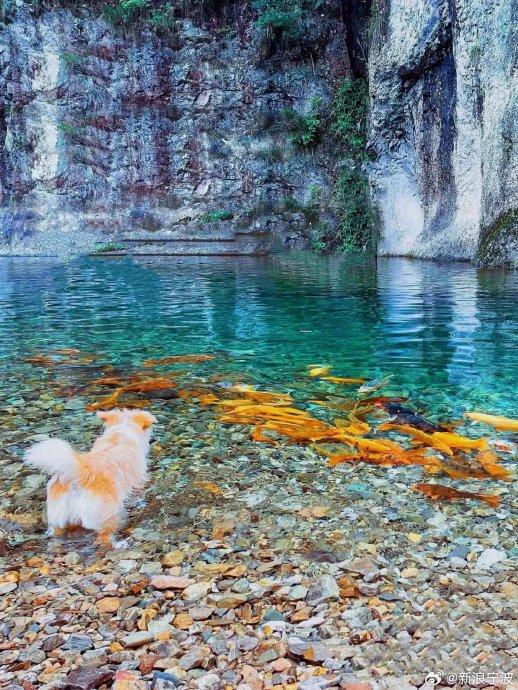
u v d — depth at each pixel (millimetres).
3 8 19984
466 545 2611
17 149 20375
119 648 2010
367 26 17891
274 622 2123
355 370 5598
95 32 21109
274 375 5473
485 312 7918
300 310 8641
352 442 3832
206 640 2039
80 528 2766
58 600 2287
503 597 2230
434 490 3146
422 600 2229
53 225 20391
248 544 2670
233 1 21797
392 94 15594
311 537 2711
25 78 20359
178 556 2584
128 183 21391
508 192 12156
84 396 4922
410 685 1817
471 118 13234
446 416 4352
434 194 15195
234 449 3803
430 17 13852
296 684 1830
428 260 14688
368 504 3029
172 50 21766
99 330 7594
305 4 20375
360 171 18750
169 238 20219
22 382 5309
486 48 12203
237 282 11805
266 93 21297
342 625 2098
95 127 21109
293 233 19547
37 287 11531
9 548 2697
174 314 8609
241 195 21281
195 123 21688
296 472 3447
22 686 1816
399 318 7793
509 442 3832
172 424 4262
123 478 2840
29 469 3549
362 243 17578
